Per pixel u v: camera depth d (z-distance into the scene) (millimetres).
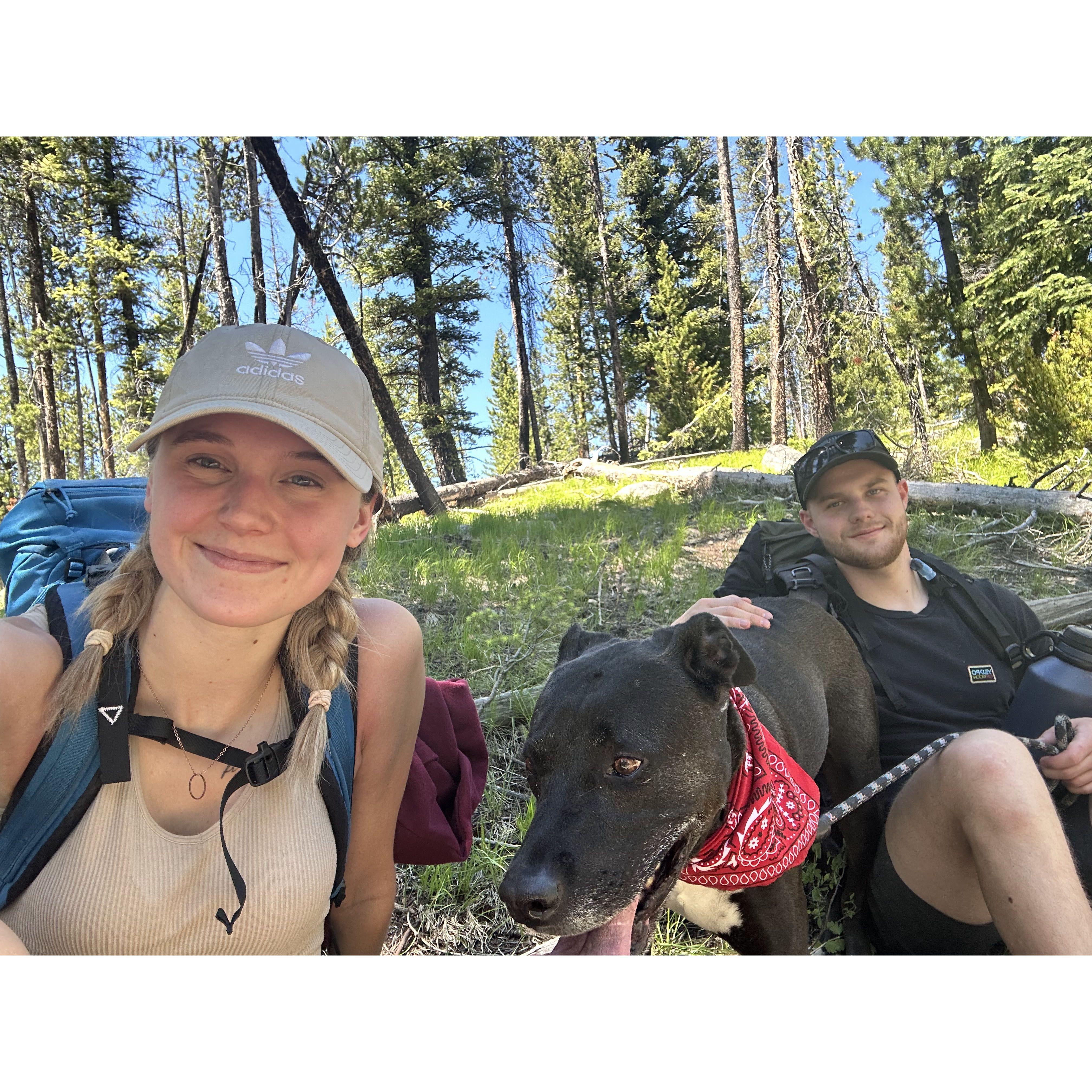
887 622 1382
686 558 3178
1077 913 888
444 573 2922
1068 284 5617
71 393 13328
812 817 1050
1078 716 1225
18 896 788
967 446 6434
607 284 13297
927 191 7523
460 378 12844
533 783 991
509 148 10102
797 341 7938
